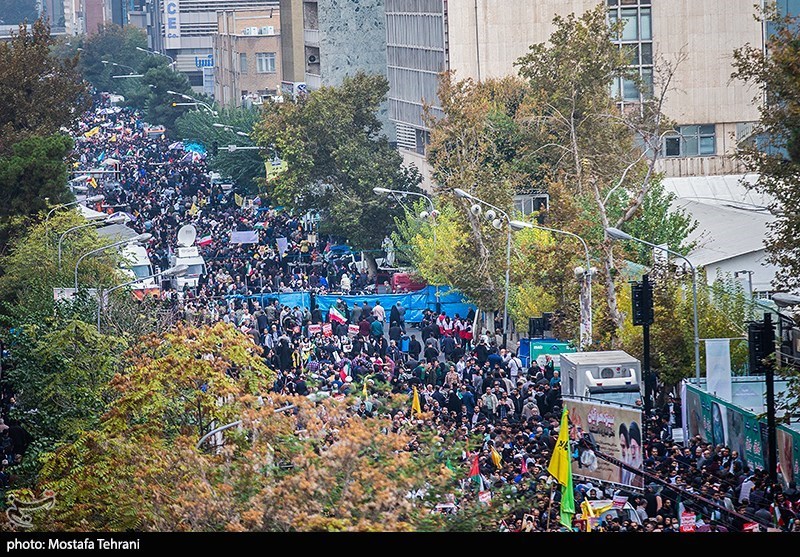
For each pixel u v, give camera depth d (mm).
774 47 105062
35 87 194875
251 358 77438
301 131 194625
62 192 165375
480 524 56312
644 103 165250
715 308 110750
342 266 188750
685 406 98125
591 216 133125
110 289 118438
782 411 92875
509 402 99188
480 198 150375
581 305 114750
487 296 146625
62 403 94750
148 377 73375
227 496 57062
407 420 78500
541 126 168625
